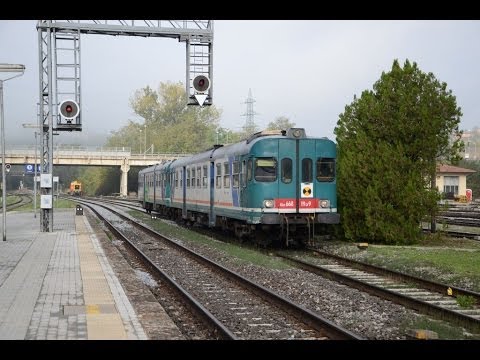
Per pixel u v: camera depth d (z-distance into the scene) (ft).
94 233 135.64
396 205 110.83
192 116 529.04
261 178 104.01
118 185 612.29
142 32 116.16
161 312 50.72
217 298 62.44
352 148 115.96
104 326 44.06
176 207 175.01
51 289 60.13
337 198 116.78
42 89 129.59
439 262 84.02
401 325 49.34
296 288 67.62
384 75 117.29
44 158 137.18
